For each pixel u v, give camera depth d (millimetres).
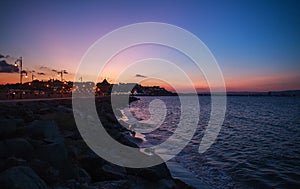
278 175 14047
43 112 23031
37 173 7070
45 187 6090
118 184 8781
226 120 51688
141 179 10859
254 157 18688
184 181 12484
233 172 14398
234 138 28875
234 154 19688
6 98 42000
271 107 104750
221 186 11984
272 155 19562
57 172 7758
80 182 8219
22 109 19703
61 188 6848
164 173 11625
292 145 24562
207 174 13891
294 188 12086
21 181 5555
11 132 9742
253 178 13375
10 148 7965
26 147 8188
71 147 10977
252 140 27578
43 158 8133
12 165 6996
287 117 59312
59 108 27875
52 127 10805
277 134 32594
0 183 5367
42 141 9328
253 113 72250
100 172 9875
